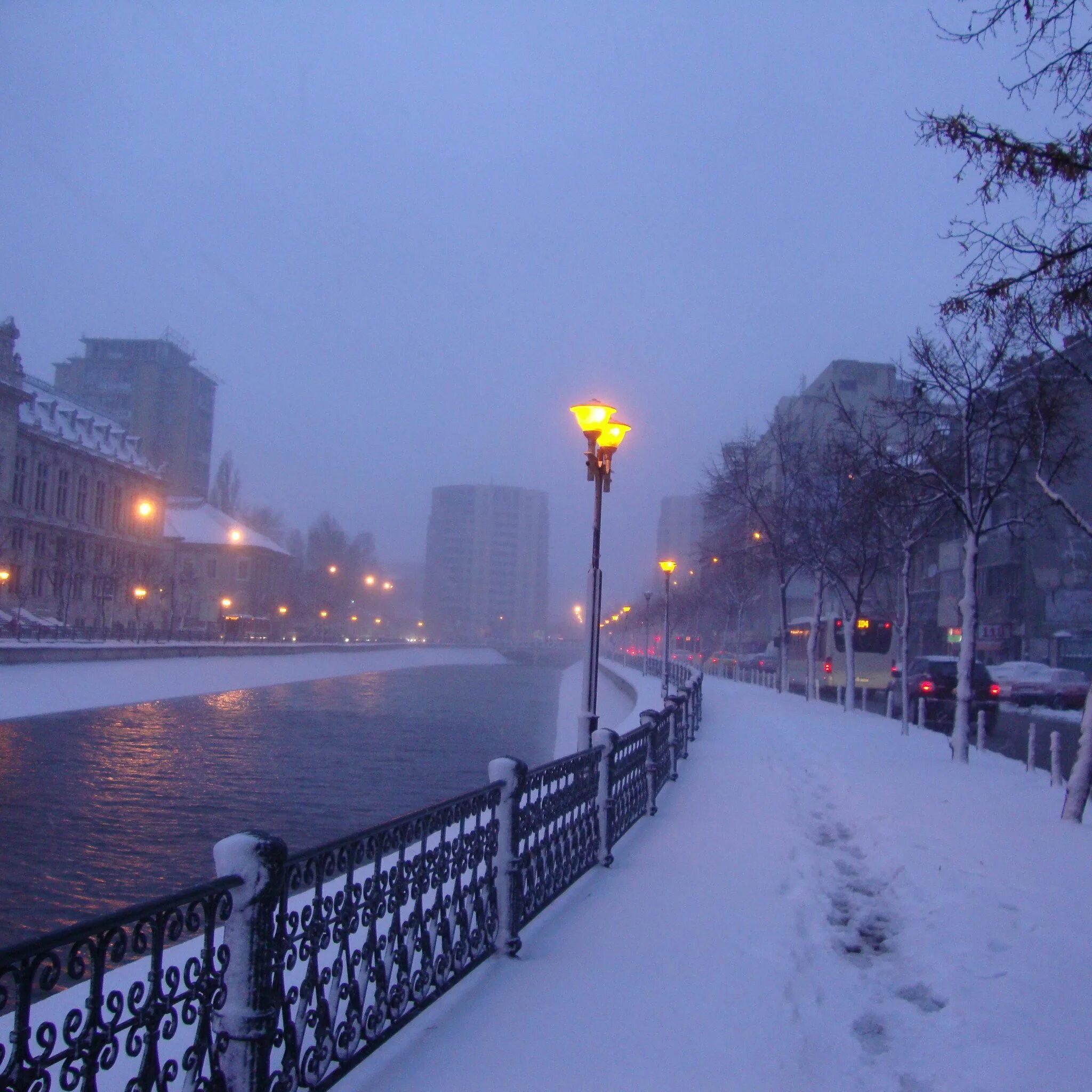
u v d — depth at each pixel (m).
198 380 127.56
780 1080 4.70
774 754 19.05
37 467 68.69
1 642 43.03
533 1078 4.62
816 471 35.44
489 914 6.45
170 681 46.53
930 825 11.32
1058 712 33.34
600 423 14.45
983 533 17.94
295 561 119.38
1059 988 6.13
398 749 29.61
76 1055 2.95
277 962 3.88
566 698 51.03
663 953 6.62
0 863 13.24
